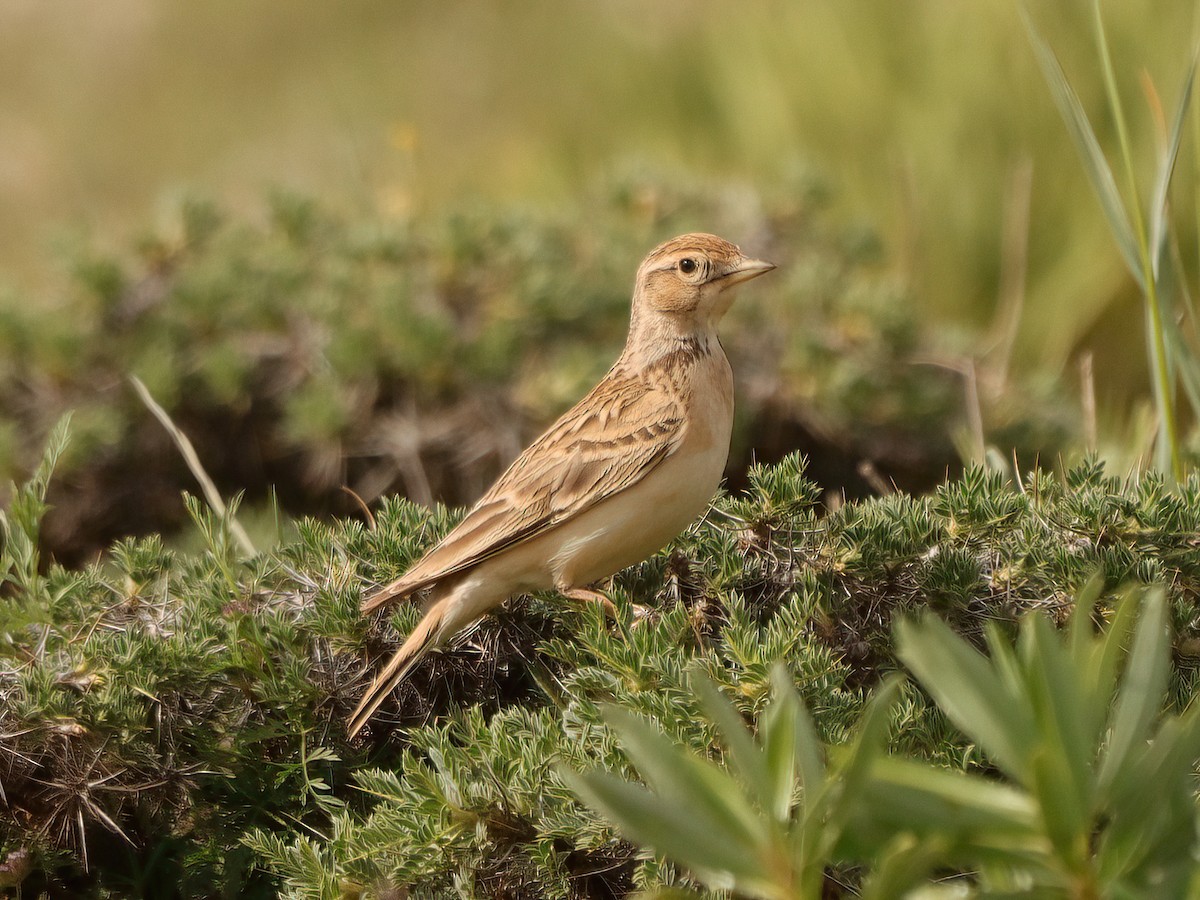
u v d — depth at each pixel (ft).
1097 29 29.86
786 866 11.91
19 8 102.32
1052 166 55.26
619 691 22.00
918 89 60.29
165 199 50.06
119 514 42.73
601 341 45.85
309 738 24.57
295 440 41.83
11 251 74.54
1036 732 11.68
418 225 50.26
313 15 96.48
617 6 84.84
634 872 20.25
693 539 27.86
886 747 20.24
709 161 63.05
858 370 43.29
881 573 24.72
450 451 42.60
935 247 57.16
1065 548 24.58
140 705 23.56
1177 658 23.81
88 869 24.25
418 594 26.76
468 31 90.89
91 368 43.83
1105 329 53.36
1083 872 11.85
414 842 21.21
